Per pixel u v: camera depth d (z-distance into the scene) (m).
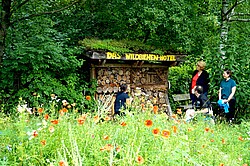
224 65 10.17
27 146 3.33
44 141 3.25
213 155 4.05
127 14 10.09
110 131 4.10
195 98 9.27
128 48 9.55
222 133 5.77
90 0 10.96
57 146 3.41
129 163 3.05
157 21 10.04
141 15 10.00
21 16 8.91
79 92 9.37
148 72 10.70
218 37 10.92
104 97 9.46
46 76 8.73
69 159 3.19
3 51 7.77
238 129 6.47
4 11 7.67
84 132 3.75
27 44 8.82
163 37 10.71
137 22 10.49
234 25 13.04
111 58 9.19
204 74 9.22
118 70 10.09
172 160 3.27
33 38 9.05
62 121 4.13
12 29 8.95
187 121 5.91
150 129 3.86
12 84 8.70
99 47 9.05
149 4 10.16
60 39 9.62
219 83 10.13
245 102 9.91
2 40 7.70
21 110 3.83
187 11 10.86
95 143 3.54
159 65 10.78
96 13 11.02
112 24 11.15
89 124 4.08
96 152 3.28
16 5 8.36
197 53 11.39
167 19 10.09
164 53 10.19
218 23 12.34
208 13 11.80
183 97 11.74
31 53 8.54
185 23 10.52
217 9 12.37
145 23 9.85
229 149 4.73
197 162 3.59
